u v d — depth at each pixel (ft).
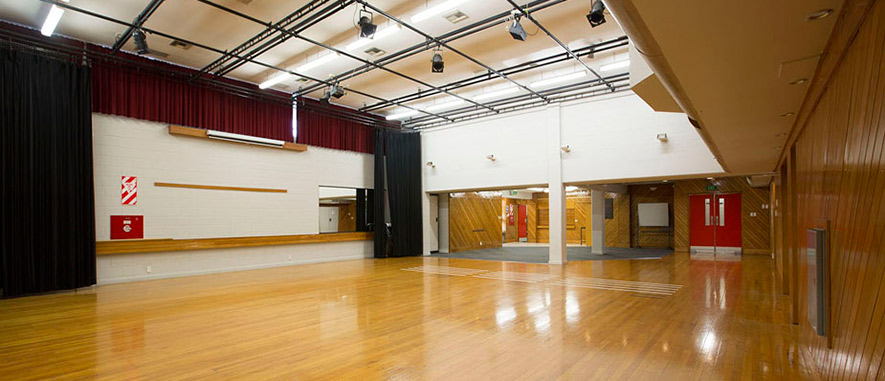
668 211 50.42
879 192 5.45
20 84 22.95
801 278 13.56
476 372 11.29
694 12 6.03
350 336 14.73
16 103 22.76
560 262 34.91
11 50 22.74
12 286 22.13
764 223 42.55
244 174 33.53
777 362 11.93
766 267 32.17
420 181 44.52
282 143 35.37
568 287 24.27
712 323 16.14
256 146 34.35
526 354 12.73
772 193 33.96
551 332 15.07
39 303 20.61
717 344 13.60
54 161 23.82
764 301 20.04
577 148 34.19
